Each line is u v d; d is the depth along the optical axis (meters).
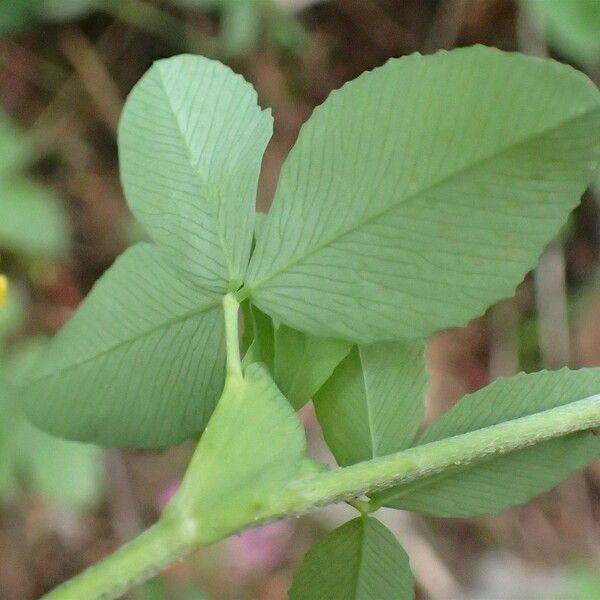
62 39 0.22
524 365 0.21
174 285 0.09
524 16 0.21
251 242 0.09
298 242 0.08
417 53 0.08
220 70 0.09
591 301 0.21
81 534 0.19
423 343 0.09
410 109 0.08
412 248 0.08
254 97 0.09
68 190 0.21
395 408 0.09
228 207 0.09
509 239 0.08
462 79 0.08
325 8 0.22
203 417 0.09
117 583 0.08
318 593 0.09
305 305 0.08
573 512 0.21
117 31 0.22
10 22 0.20
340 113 0.08
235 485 0.08
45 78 0.21
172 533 0.08
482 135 0.08
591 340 0.21
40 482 0.17
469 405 0.09
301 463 0.08
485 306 0.08
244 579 0.20
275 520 0.08
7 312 0.18
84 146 0.21
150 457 0.20
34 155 0.21
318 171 0.08
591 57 0.19
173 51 0.22
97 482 0.18
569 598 0.20
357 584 0.09
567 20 0.19
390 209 0.08
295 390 0.09
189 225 0.09
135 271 0.09
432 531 0.21
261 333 0.09
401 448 0.09
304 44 0.22
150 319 0.09
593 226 0.21
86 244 0.21
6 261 0.20
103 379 0.09
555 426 0.08
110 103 0.22
